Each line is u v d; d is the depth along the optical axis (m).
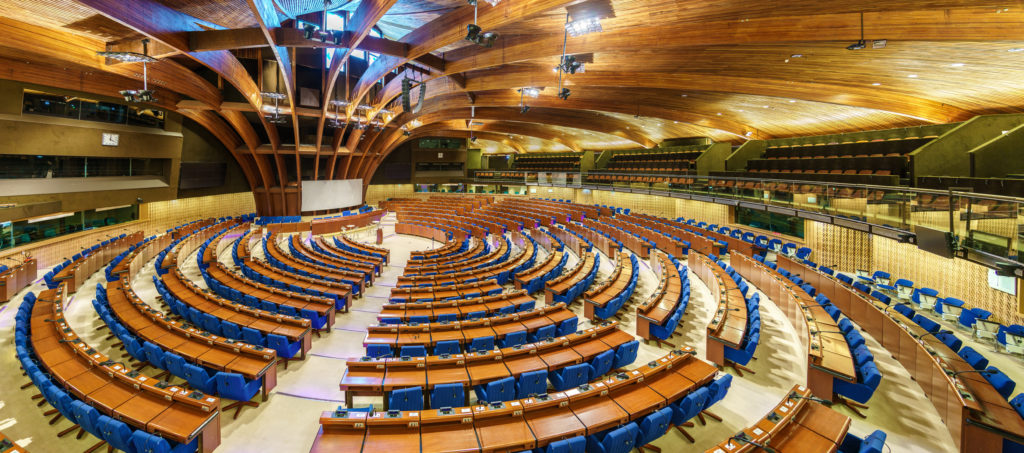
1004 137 14.59
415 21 17.70
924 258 15.23
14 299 14.12
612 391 7.03
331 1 12.48
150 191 24.81
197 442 6.46
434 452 5.55
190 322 12.05
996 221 9.60
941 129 19.08
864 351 8.85
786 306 12.92
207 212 31.47
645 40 13.13
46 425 7.51
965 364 8.54
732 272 15.56
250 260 17.77
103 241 21.11
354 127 29.97
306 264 17.81
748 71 16.42
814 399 6.15
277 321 10.65
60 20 12.92
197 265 19.14
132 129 22.45
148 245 19.75
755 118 25.62
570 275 15.37
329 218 31.53
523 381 7.70
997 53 11.26
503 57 16.36
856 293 12.49
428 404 7.64
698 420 7.84
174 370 8.38
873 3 10.10
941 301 12.81
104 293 12.15
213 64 15.95
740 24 11.86
